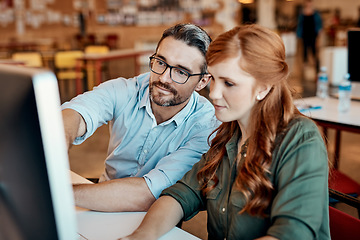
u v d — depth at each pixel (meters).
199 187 1.30
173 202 1.26
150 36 13.77
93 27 13.59
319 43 13.04
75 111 1.54
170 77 1.54
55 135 0.59
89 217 1.33
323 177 0.99
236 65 1.04
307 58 10.62
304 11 10.34
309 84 7.93
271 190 1.05
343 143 4.56
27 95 0.57
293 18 16.56
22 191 0.64
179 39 1.51
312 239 0.96
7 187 0.67
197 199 1.30
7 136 0.62
